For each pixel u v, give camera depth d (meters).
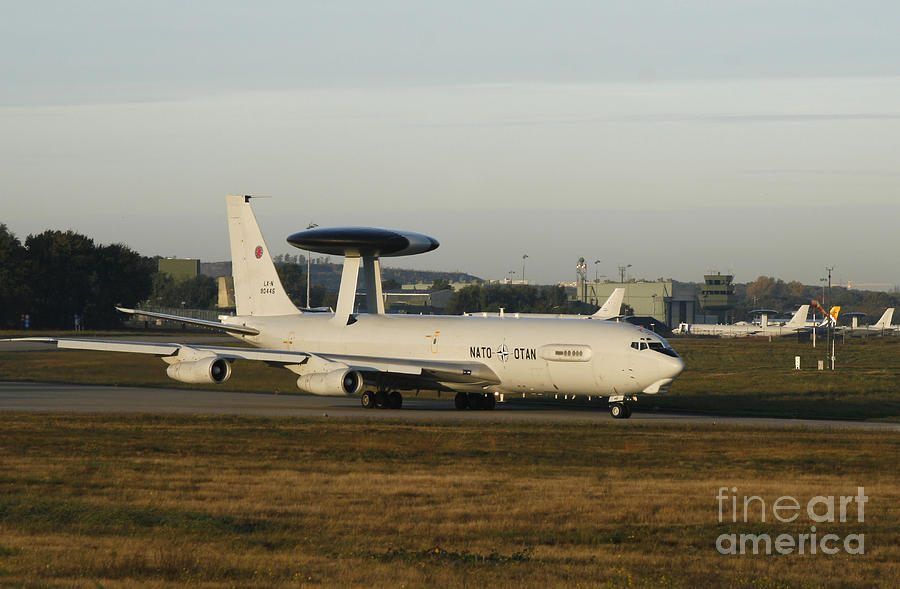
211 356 83.50
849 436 66.25
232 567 28.69
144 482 44.12
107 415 74.50
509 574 28.42
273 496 40.84
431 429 67.38
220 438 61.22
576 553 31.91
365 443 59.16
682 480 46.53
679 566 30.45
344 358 87.00
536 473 47.97
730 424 74.94
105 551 30.64
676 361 78.25
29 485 43.09
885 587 28.56
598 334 81.56
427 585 26.98
